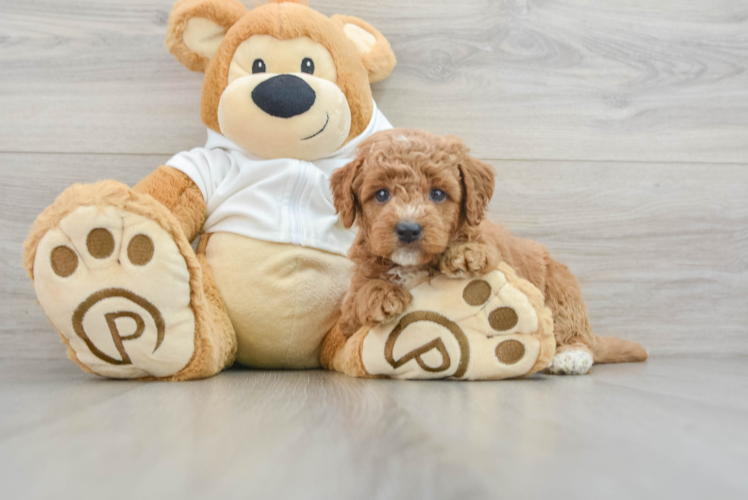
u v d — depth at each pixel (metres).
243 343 1.50
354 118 1.58
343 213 1.27
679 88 1.94
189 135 1.83
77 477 0.54
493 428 0.74
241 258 1.47
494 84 1.89
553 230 1.90
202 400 0.96
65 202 1.22
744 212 1.94
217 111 1.56
